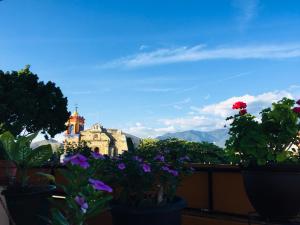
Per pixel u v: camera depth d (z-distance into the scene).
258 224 3.35
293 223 2.89
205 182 3.98
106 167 3.03
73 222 2.34
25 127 39.62
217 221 3.65
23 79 41.34
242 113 3.08
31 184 3.53
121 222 2.85
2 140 3.47
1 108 35.00
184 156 3.42
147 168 2.88
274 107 2.97
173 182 3.09
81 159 2.26
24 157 3.44
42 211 3.17
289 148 2.89
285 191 2.70
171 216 2.81
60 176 5.15
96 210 2.34
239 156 2.99
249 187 2.91
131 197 3.07
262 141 2.82
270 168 2.74
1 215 3.27
